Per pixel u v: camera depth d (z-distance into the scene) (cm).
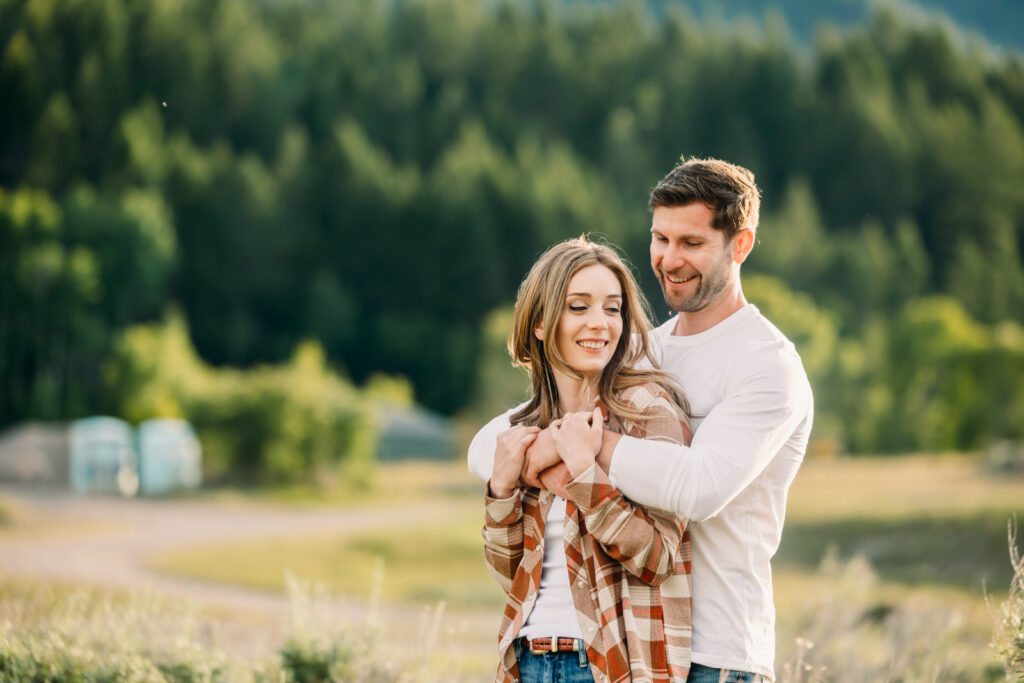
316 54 14738
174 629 726
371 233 12631
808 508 4503
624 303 414
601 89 15050
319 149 12925
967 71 15600
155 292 11219
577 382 411
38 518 4316
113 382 8825
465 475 7656
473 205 12569
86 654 612
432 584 2970
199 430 6644
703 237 403
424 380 12175
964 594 1902
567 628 376
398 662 661
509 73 15362
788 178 14075
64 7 11631
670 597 372
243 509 5459
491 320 10038
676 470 362
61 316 10112
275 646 776
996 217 13562
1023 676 463
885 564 2678
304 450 6519
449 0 15825
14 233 10481
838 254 12444
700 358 409
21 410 9625
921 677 700
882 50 16038
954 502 4525
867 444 10269
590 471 365
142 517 4788
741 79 14562
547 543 390
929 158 13938
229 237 12094
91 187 11669
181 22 12950
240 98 13200
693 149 13912
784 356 391
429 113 14438
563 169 13175
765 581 387
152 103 12550
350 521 4872
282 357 11962
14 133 11269
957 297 12781
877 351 10856
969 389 10450
